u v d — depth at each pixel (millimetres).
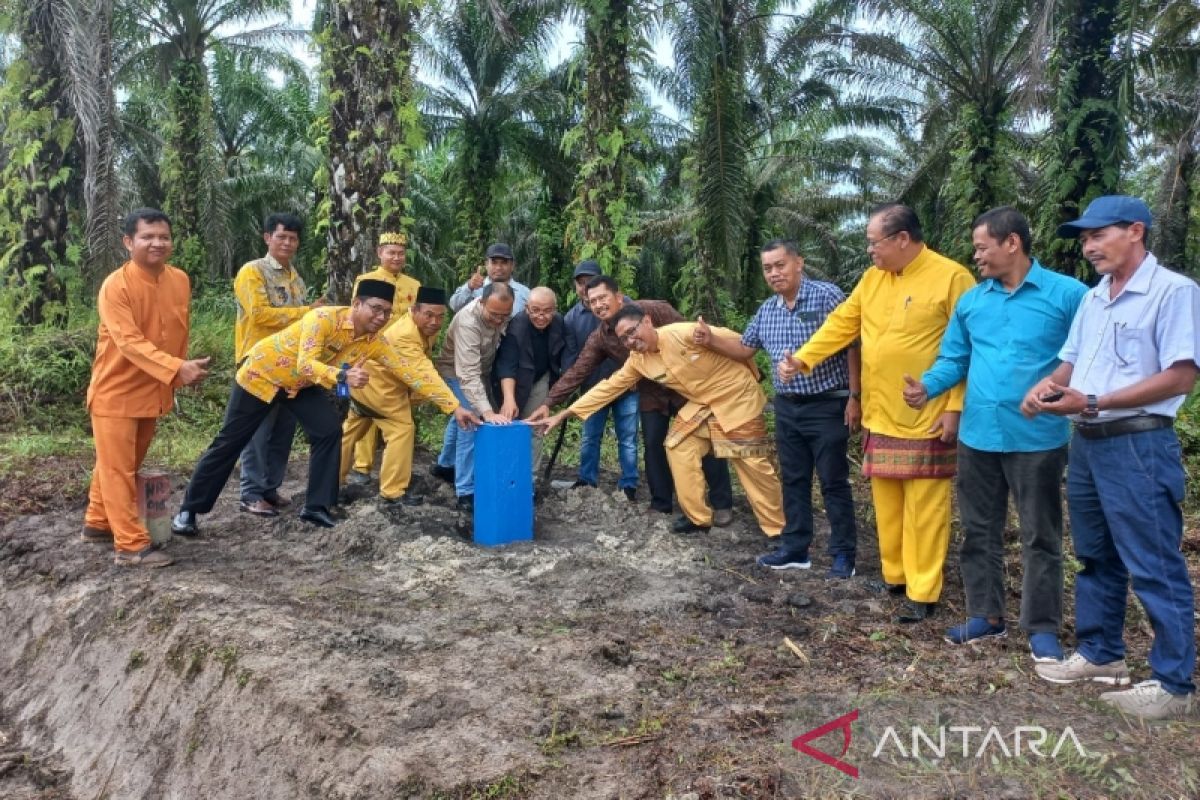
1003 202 13844
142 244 4688
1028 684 3598
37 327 9195
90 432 8375
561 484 6945
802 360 4621
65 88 9070
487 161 18375
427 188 23109
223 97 21562
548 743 3084
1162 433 3250
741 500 6777
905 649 3992
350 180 8117
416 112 8234
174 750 3658
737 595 4707
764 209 18672
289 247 6145
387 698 3416
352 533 5352
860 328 4539
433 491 6637
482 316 5816
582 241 9352
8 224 9203
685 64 11461
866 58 14852
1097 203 3330
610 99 9195
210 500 5457
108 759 3879
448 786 2830
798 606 4547
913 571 4344
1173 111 13703
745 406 5484
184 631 4074
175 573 4812
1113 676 3576
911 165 22375
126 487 4863
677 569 5102
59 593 4836
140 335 4668
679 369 5488
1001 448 3783
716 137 10586
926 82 15375
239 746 3416
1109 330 3324
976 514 3994
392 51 8094
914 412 4246
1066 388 3252
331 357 5387
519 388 6305
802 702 3414
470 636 4016
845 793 2771
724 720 3262
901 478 4297
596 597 4590
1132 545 3285
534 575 4934
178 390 9188
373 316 5211
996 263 3738
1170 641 3256
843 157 21234
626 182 9477
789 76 17516
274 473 6016
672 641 4066
